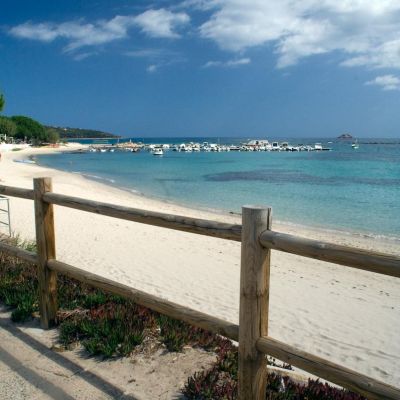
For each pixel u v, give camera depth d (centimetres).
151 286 725
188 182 3247
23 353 330
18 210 1357
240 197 2364
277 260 960
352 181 3266
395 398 173
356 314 642
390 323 609
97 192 2386
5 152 7856
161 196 2403
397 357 502
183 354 330
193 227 247
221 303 651
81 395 277
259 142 13038
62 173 3656
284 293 729
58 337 356
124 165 5362
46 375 299
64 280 475
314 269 895
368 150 10938
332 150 10906
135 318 376
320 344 532
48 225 361
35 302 411
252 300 219
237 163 5712
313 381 309
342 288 773
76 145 15638
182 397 277
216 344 344
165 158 7156
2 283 454
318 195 2444
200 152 9681
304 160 6425
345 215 1794
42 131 12438
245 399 230
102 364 315
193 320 256
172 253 975
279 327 582
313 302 688
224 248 1048
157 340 350
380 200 2242
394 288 783
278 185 2998
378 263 173
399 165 5219
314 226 1552
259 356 225
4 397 274
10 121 10519
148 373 304
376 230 1489
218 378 293
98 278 322
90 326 355
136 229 1234
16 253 399
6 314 402
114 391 282
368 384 182
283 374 333
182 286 731
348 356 502
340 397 289
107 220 1343
